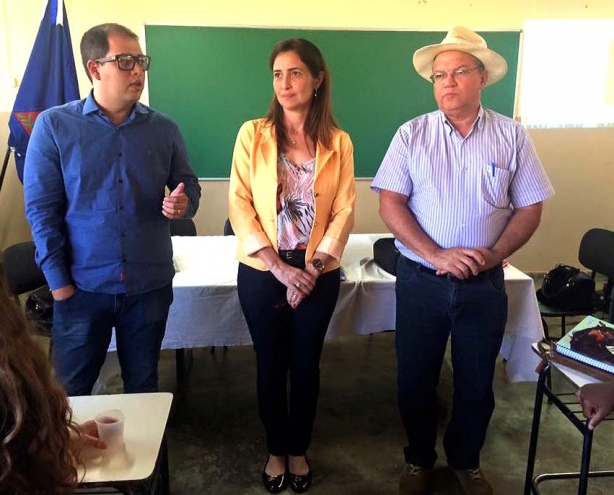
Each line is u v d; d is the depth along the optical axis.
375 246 2.48
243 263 1.86
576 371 1.60
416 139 1.80
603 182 4.34
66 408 0.92
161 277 1.82
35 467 0.81
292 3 3.83
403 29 3.90
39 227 1.65
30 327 0.87
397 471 2.18
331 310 1.89
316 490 2.06
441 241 1.81
